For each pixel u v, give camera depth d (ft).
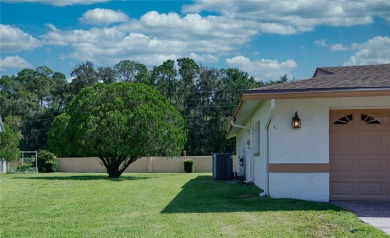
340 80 35.47
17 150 110.11
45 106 212.43
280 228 24.27
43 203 36.63
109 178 73.61
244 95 32.91
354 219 26.32
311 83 34.60
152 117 74.90
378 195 34.63
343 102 34.35
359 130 34.99
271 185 35.19
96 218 29.07
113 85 77.56
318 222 25.57
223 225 25.39
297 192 34.63
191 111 174.09
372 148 34.88
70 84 187.62
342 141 35.14
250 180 54.85
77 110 76.89
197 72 182.39
